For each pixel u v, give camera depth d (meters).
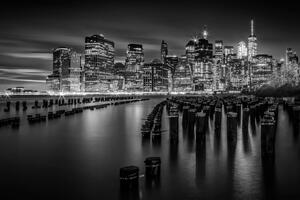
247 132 38.59
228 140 32.19
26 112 78.69
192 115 37.91
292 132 38.41
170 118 31.39
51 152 27.45
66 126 47.62
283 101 92.94
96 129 43.88
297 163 22.64
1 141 33.62
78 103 134.62
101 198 16.11
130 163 23.16
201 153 26.22
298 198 15.90
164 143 31.17
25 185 18.11
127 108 95.81
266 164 22.38
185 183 18.25
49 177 19.64
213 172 20.42
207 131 39.00
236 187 17.50
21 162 23.69
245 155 25.34
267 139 24.06
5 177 19.70
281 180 18.64
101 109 90.88
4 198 16.12
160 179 18.98
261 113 63.62
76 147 29.89
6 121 48.88
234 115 31.92
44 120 56.25
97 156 25.69
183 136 35.25
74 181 18.83
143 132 35.00
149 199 15.98
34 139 34.91
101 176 19.83
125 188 17.45
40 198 16.12
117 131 41.62
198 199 15.95
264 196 16.19
